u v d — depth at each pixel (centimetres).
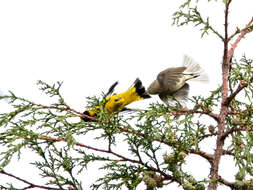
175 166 875
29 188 890
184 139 875
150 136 901
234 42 939
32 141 898
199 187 826
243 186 859
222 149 879
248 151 821
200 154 921
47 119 912
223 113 891
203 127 905
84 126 908
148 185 848
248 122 857
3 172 877
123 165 899
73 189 898
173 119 888
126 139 908
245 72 873
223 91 903
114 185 871
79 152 920
